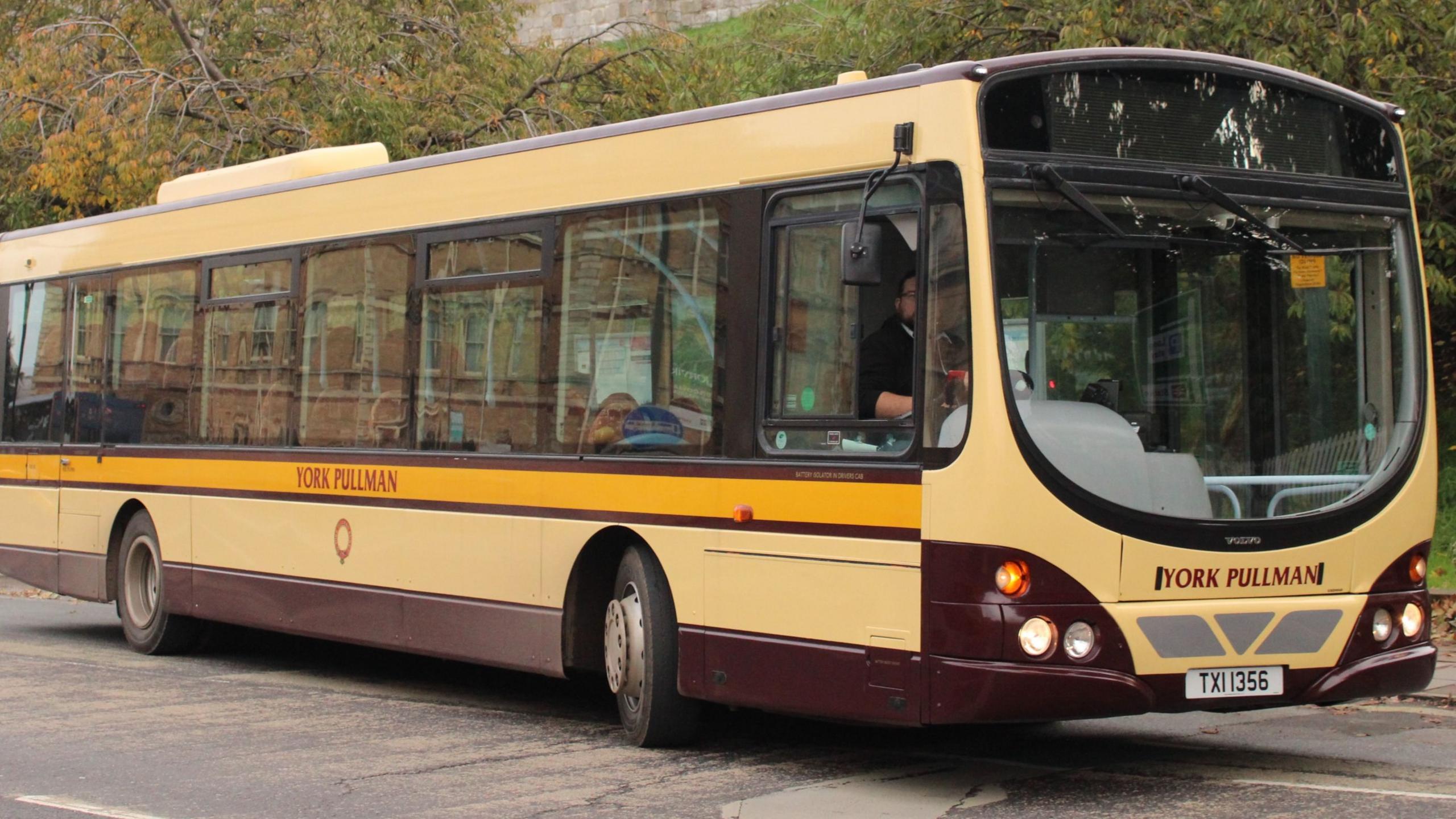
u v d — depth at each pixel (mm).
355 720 9602
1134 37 15102
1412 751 8523
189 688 11016
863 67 17656
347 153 11688
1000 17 17031
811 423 7625
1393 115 7973
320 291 11062
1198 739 8938
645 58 25078
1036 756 8352
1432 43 14680
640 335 8609
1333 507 7398
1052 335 7047
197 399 12203
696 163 8375
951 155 7098
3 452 14312
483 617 9500
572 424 9008
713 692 8047
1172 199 7336
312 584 10922
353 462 10578
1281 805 6957
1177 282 7324
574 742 8789
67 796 7367
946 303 7051
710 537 8086
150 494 12602
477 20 25172
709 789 7465
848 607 7367
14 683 11195
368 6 23812
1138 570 6945
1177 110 7438
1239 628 7098
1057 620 6816
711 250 8234
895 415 7262
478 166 9844
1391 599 7520
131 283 13023
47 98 22906
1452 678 10703
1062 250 7121
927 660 6984
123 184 20859
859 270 7137
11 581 21141
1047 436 6906
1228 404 7352
